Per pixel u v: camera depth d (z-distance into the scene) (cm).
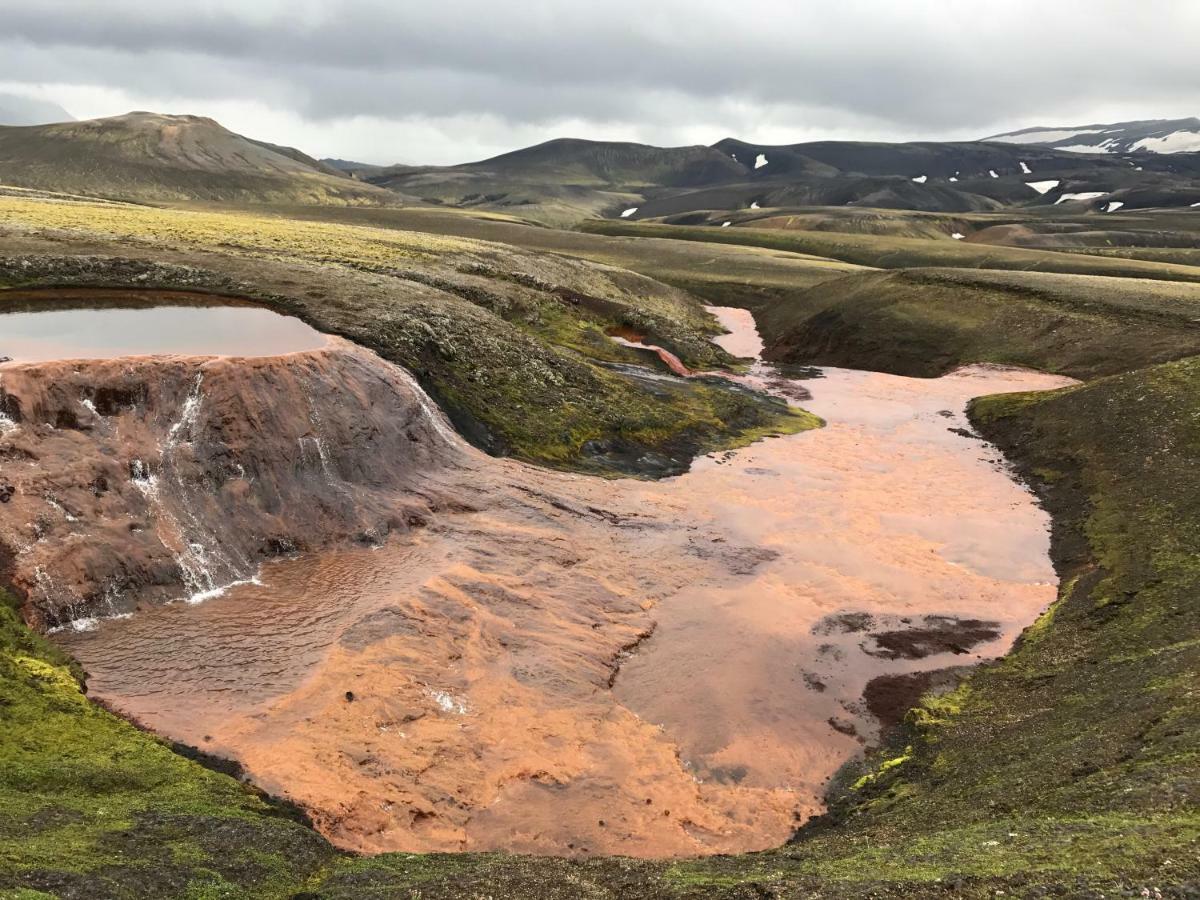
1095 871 1134
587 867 1577
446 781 1939
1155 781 1408
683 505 3809
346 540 2877
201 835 1454
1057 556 3462
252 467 2816
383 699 2114
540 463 3941
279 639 2295
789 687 2538
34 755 1597
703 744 2256
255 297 4162
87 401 2594
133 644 2172
